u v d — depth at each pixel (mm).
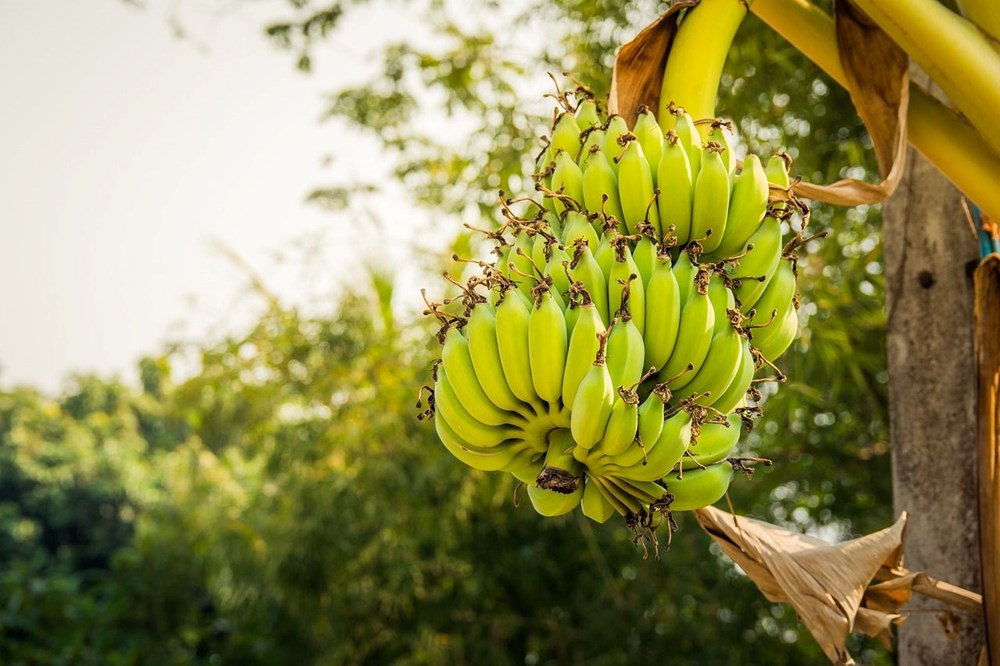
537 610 7508
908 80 2203
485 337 1674
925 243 2873
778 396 5684
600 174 1859
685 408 1629
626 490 1726
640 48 2117
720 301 1738
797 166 5789
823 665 6750
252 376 7840
